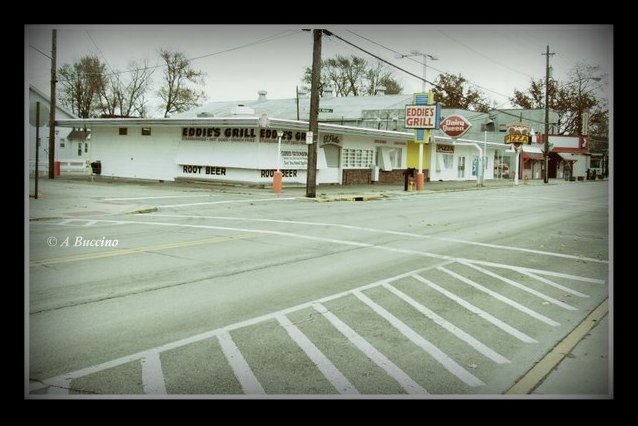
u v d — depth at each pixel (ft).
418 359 18.52
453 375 17.19
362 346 19.60
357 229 49.34
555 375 17.31
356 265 33.45
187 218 54.34
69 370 16.71
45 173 134.92
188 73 176.04
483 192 119.03
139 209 59.41
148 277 28.73
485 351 19.47
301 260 34.47
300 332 20.85
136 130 122.21
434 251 39.27
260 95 171.32
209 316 22.44
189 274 29.68
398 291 27.50
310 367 17.51
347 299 25.70
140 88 179.52
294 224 51.52
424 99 108.68
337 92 222.69
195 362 17.65
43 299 24.16
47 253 34.58
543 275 32.60
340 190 102.27
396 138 133.49
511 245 43.52
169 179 115.75
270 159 101.35
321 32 79.77
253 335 20.35
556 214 70.79
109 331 20.26
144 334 20.06
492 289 28.78
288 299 25.32
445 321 22.90
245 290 26.71
